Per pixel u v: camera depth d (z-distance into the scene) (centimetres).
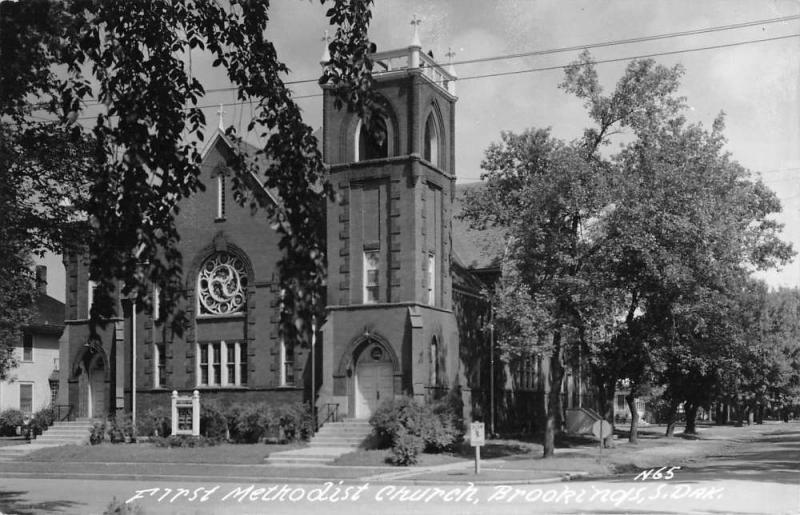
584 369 5456
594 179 3694
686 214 3800
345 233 4166
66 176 1922
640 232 3694
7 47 1341
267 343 4369
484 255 5044
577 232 3841
